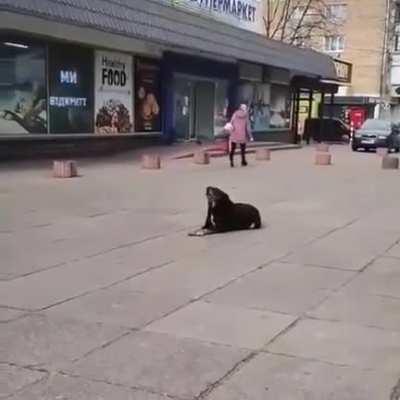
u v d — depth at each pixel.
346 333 5.11
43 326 5.15
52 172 16.05
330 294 6.17
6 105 18.12
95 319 5.34
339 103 53.94
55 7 16.31
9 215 10.21
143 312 5.54
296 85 36.62
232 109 30.16
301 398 3.97
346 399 3.96
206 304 5.79
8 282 6.40
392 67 55.06
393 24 54.47
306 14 50.88
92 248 8.04
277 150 29.64
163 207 11.45
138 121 24.03
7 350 4.64
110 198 12.36
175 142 26.53
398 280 6.73
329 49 55.09
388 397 4.00
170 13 22.08
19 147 18.67
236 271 7.00
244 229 9.48
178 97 26.95
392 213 11.34
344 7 54.28
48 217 10.13
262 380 4.21
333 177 17.73
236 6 30.03
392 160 21.14
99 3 18.25
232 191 13.96
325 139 40.47
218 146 25.80
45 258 7.45
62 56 19.95
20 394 3.95
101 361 4.47
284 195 13.52
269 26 47.66
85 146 21.33
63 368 4.35
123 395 3.96
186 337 4.96
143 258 7.55
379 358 4.61
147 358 4.54
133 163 19.41
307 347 4.80
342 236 9.10
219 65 28.59
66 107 20.30
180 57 25.83
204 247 8.21
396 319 5.47
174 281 6.55
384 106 54.41
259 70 31.83
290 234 9.18
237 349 4.73
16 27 17.28
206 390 4.05
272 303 5.86
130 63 23.27
